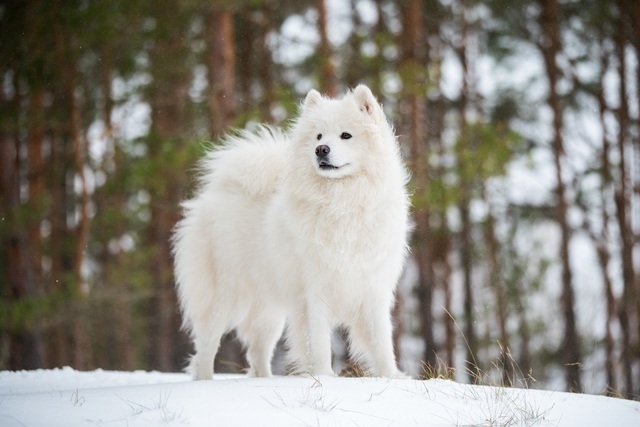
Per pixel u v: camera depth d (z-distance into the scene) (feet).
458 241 59.93
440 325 58.39
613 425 13.62
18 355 40.57
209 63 47.42
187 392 14.64
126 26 43.39
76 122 48.60
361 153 18.16
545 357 58.59
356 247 17.83
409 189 39.40
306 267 17.98
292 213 18.22
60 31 41.98
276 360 48.24
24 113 43.04
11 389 21.31
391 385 15.53
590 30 55.57
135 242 59.16
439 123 56.85
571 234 56.59
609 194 55.62
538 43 56.49
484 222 57.21
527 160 52.90
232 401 13.89
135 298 51.24
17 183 46.42
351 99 18.71
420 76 43.27
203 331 20.97
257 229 19.83
